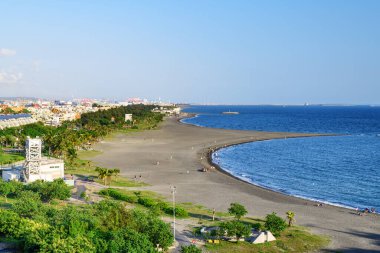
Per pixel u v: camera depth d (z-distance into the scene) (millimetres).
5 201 106125
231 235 85875
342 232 96500
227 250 81125
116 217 81062
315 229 98188
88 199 114500
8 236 75688
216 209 114812
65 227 72625
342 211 117000
